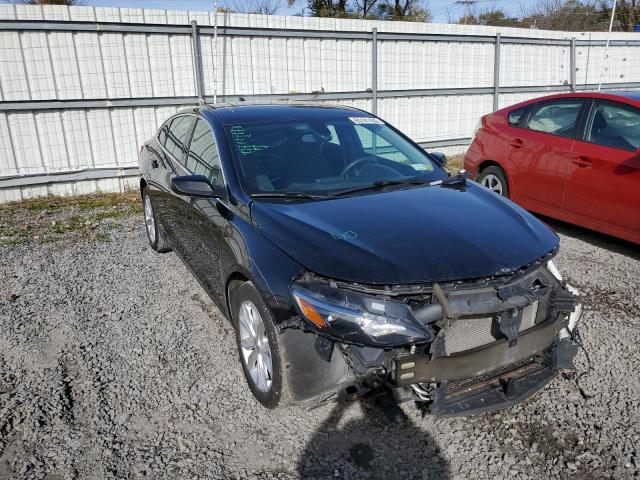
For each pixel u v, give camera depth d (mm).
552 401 3053
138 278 4859
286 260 2676
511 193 6141
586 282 4684
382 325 2355
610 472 2539
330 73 9523
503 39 11039
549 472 2545
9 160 7613
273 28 8781
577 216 5445
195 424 2893
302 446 2725
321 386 2586
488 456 2648
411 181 3691
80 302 4371
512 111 6359
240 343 3143
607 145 5156
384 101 10180
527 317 2725
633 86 13484
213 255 3439
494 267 2574
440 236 2771
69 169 7996
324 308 2428
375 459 2635
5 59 7289
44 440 2766
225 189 3396
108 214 7066
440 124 10977
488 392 2676
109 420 2924
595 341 3680
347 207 3123
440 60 10586
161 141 5113
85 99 7836
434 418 2748
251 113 4059
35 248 5734
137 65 8070
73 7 7461
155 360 3506
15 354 3570
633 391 3127
